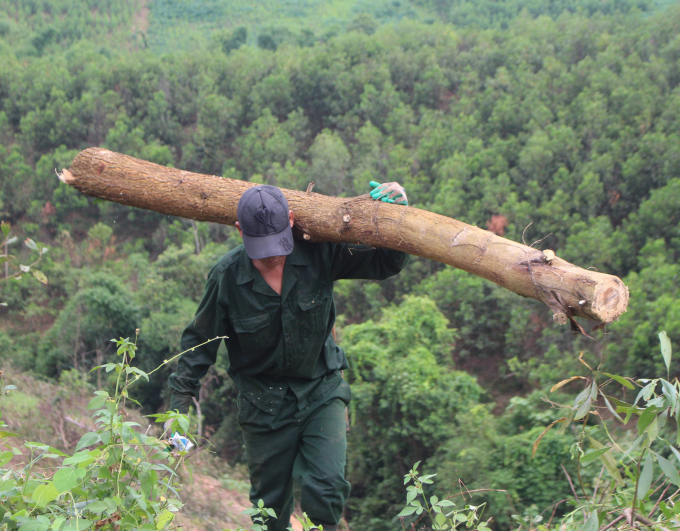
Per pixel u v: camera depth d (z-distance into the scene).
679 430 1.47
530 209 24.89
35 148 46.25
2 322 29.78
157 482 1.54
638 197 25.42
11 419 5.30
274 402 2.23
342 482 2.14
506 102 36.44
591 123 29.88
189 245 22.92
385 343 11.76
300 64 47.38
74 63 56.06
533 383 16.62
